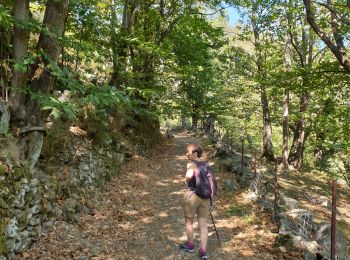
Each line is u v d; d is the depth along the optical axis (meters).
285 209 8.55
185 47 16.88
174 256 5.97
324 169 20.78
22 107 6.75
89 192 8.31
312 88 11.34
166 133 23.92
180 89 21.52
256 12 18.72
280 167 18.38
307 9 10.31
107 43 12.35
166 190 10.45
